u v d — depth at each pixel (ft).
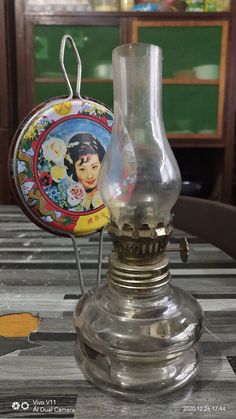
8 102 6.27
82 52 6.05
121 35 5.96
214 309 1.69
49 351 1.38
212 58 6.13
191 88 6.24
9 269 2.21
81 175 1.47
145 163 1.24
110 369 1.21
